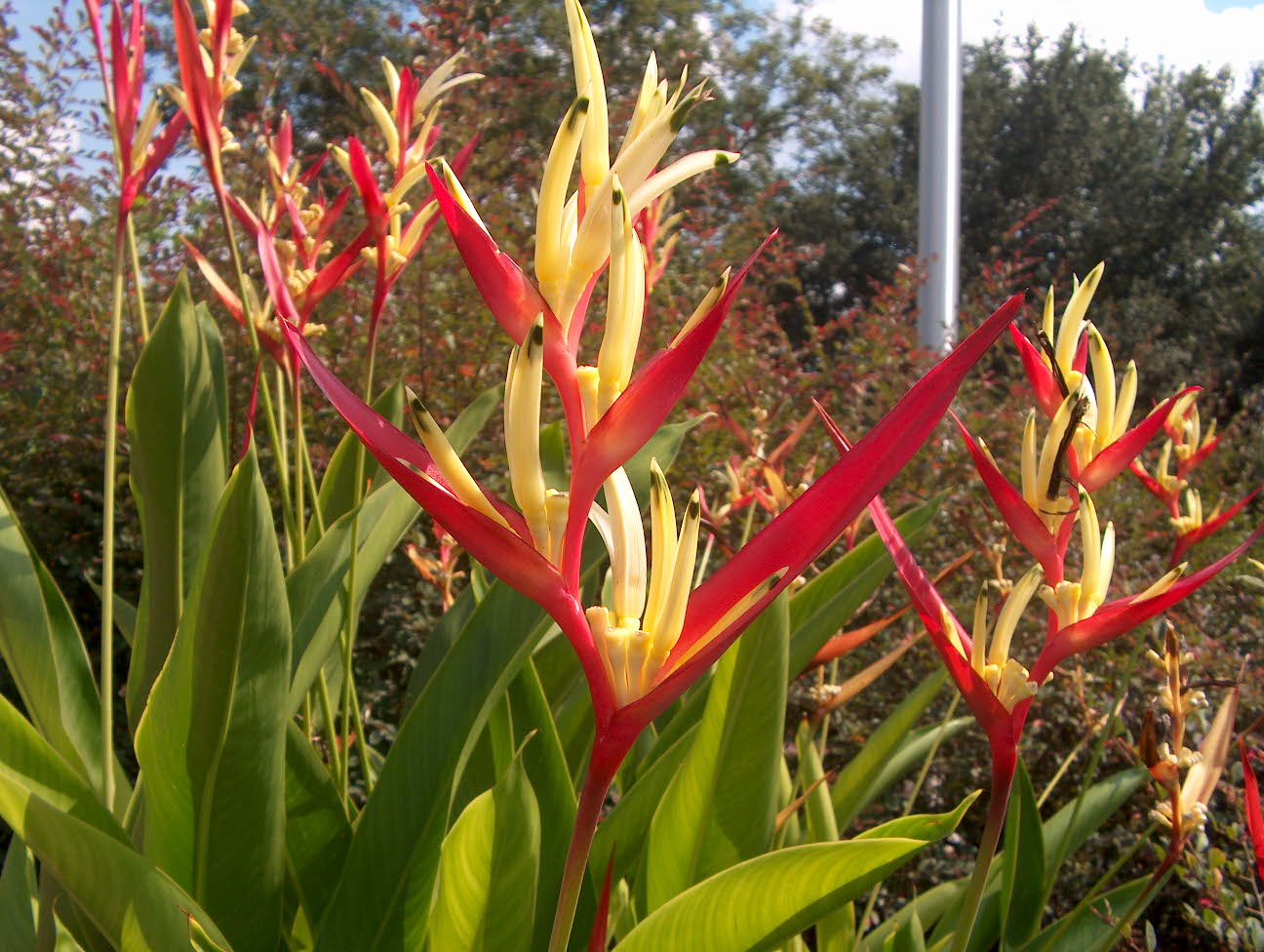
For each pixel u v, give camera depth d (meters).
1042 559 0.48
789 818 0.79
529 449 0.35
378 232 0.71
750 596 0.36
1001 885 0.74
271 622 0.53
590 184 0.36
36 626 0.65
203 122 0.64
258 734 0.53
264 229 0.71
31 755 0.49
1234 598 1.30
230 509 0.51
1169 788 0.58
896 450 0.36
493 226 1.53
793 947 0.69
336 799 0.64
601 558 0.72
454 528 0.35
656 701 0.36
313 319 1.46
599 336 1.46
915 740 0.94
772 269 1.99
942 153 2.77
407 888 0.54
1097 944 0.72
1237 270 6.09
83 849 0.44
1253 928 0.70
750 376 1.56
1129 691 1.14
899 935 0.69
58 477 1.55
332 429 1.52
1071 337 0.50
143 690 0.71
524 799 0.50
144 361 0.71
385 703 1.38
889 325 1.73
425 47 1.43
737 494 0.92
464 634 0.58
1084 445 0.49
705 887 0.49
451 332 1.49
